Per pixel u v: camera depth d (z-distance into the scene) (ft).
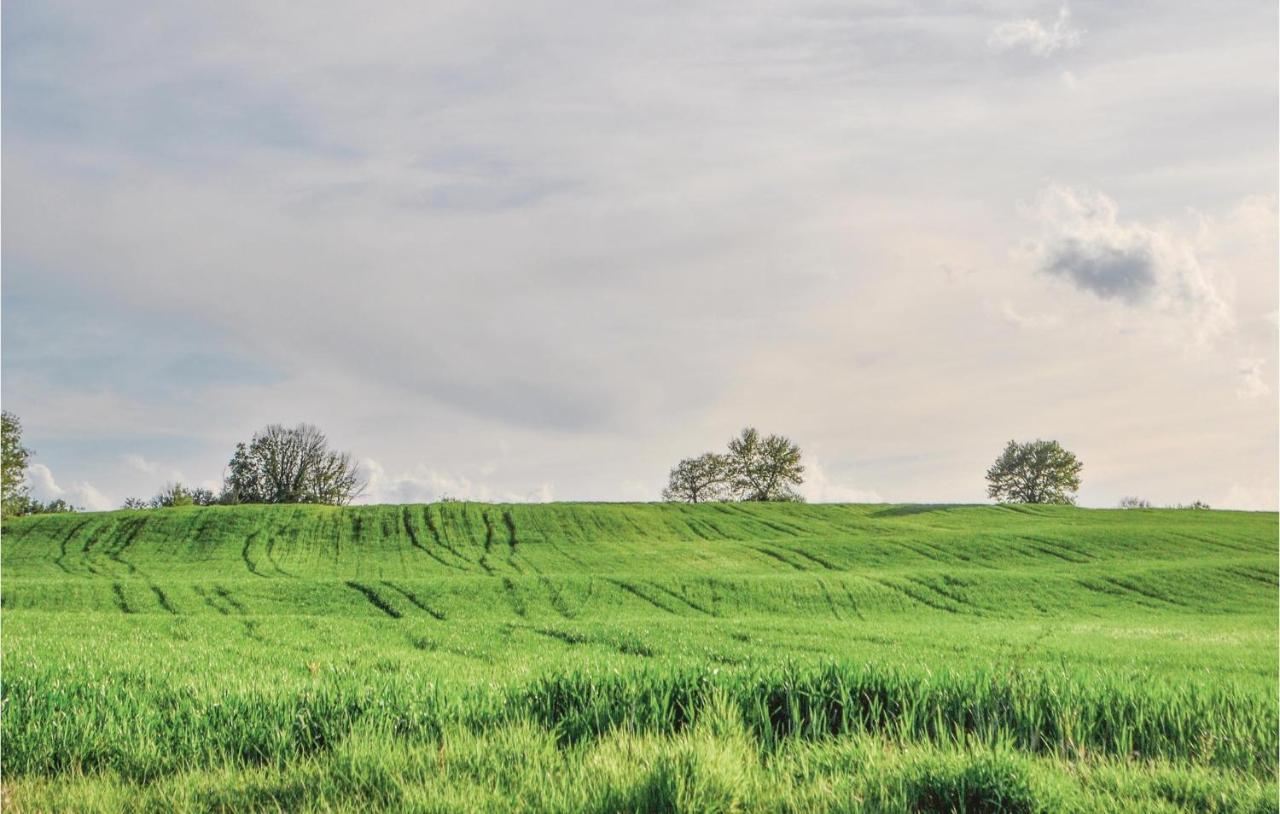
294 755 23.45
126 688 32.40
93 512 307.17
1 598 147.13
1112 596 164.55
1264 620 139.44
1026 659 74.18
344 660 60.49
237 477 398.01
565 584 168.96
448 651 77.36
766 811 18.24
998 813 18.19
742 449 454.81
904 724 25.89
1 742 23.77
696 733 22.93
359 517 296.92
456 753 22.17
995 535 254.27
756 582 172.65
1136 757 24.18
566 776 19.90
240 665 52.49
